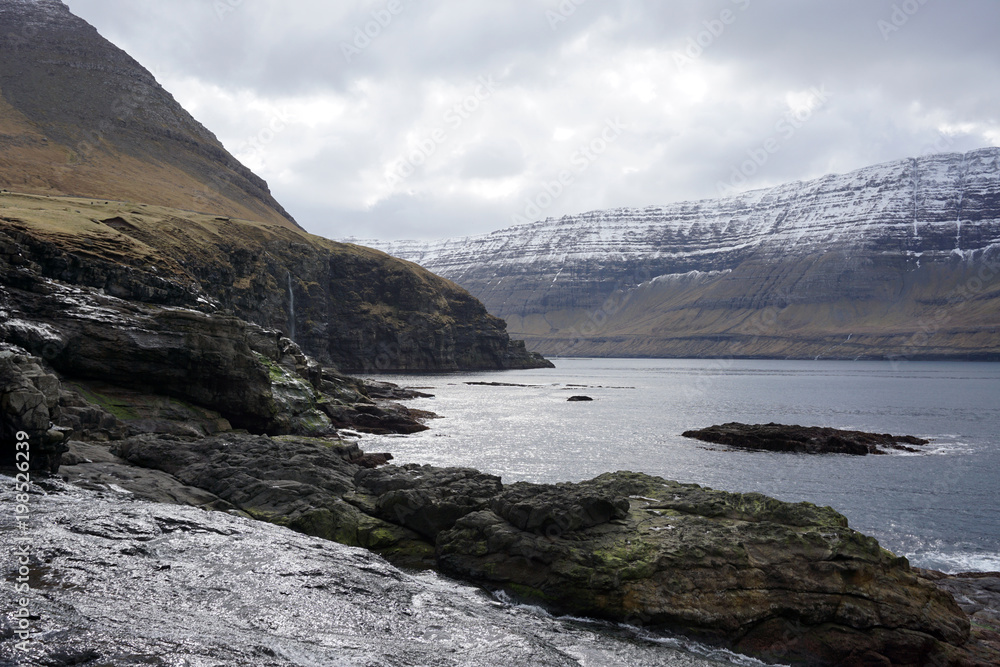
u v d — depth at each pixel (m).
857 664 18.38
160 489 25.72
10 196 105.31
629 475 28.70
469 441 61.22
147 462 30.72
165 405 42.66
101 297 44.22
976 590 24.64
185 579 16.67
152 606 14.48
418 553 23.70
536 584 20.48
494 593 20.86
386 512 25.44
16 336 37.62
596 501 22.36
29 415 23.59
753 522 22.77
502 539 21.81
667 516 23.28
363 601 17.36
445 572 22.41
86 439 33.38
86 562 16.44
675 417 90.75
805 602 19.30
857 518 36.53
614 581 19.47
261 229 169.25
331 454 32.78
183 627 13.38
